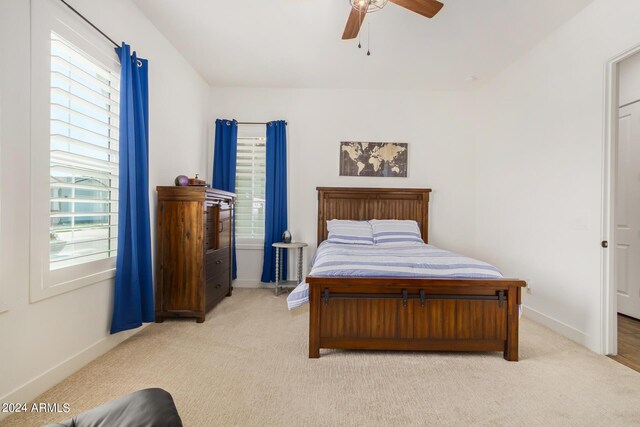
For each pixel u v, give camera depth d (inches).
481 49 127.7
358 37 119.0
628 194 131.0
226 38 122.5
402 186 172.6
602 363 87.9
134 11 102.7
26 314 66.4
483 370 82.7
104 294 90.4
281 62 141.6
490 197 157.8
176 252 116.4
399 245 143.2
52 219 75.7
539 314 121.3
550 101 117.0
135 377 77.4
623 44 89.1
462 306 89.8
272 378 77.7
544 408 66.8
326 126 171.8
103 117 90.9
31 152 66.7
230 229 154.3
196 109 154.5
